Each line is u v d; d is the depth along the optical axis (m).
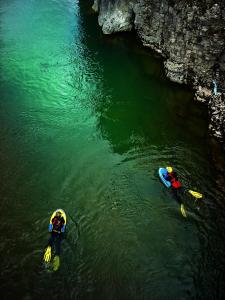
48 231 10.53
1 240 10.12
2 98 16.77
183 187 12.25
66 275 9.30
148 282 9.21
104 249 10.08
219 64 14.43
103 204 11.61
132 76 18.89
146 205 11.62
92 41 22.72
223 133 13.79
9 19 26.06
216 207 11.52
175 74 17.23
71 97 17.34
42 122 15.36
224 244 10.34
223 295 8.98
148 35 20.03
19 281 9.09
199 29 14.86
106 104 16.89
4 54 20.91
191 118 15.45
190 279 9.33
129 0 20.91
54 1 30.39
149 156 13.73
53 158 13.39
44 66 19.92
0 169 12.64
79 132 14.95
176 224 10.95
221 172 12.84
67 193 11.94
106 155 13.75
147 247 10.20
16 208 11.21
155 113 16.12
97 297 8.79
